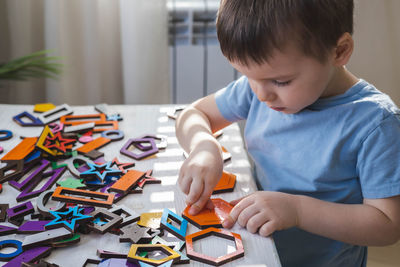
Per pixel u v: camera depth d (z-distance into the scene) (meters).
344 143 0.66
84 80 1.40
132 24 1.33
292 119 0.71
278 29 0.53
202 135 0.73
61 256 0.51
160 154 0.75
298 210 0.59
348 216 0.60
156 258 0.51
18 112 0.89
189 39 1.43
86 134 0.81
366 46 1.40
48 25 1.31
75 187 0.63
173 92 1.49
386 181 0.62
